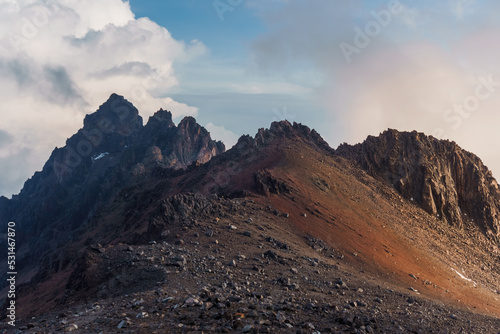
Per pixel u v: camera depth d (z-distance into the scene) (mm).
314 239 60812
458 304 54031
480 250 101188
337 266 51719
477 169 124125
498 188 128375
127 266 40156
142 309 24344
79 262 44156
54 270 101250
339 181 94938
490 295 70812
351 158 118188
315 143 122688
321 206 75562
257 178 77250
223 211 61188
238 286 34844
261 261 45344
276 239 54000
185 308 24000
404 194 110938
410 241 80750
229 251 47031
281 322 22281
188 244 47906
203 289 28438
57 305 40531
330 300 35500
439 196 111000
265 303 27188
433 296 54156
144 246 46000
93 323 22047
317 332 21625
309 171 90938
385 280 54656
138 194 149125
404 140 122250
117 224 130125
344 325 23938
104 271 40906
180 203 58375
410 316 34719
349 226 72312
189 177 111000
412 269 65000
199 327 20516
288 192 76000
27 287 68875
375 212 88125
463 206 119750
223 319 21594
